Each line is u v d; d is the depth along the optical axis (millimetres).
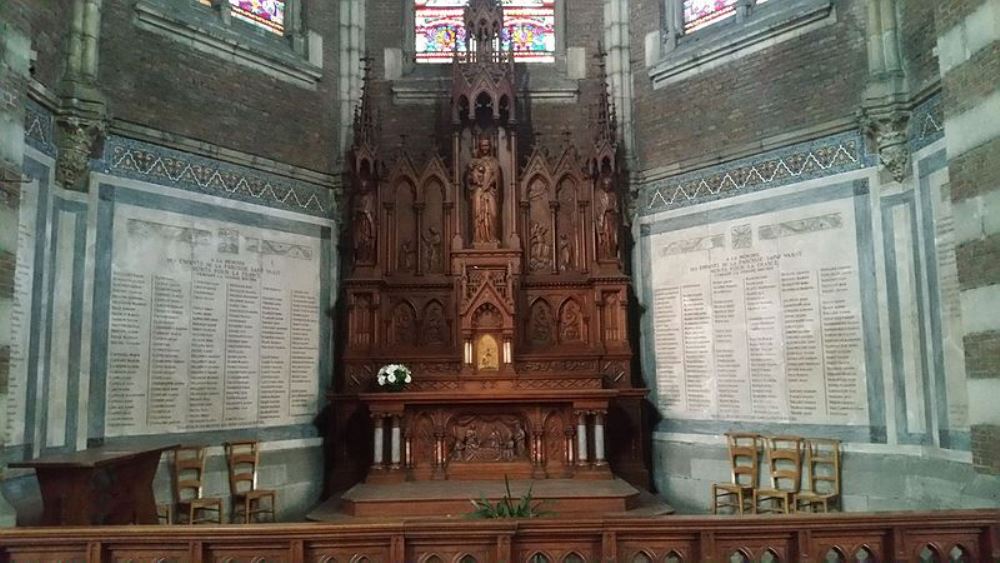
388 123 12719
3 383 6469
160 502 9445
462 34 13031
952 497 8320
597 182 11938
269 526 4934
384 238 11867
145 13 9914
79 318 8875
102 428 9016
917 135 9047
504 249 11570
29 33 6980
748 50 11094
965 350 6980
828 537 5062
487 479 10711
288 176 11555
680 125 11898
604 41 13008
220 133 10719
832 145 10055
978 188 6797
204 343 10195
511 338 11227
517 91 12773
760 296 10625
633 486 11070
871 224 9570
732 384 10828
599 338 11594
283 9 12055
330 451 11492
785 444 10102
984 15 6695
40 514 7645
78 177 9008
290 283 11367
